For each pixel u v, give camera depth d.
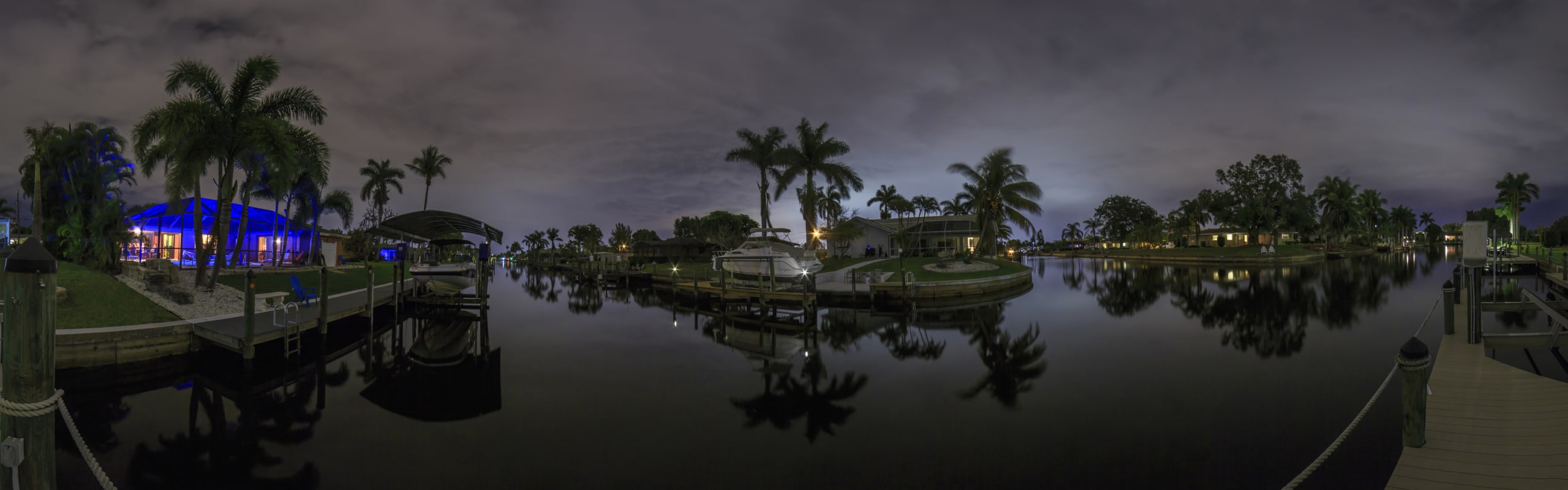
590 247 83.88
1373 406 7.93
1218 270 43.59
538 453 6.86
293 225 33.00
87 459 3.34
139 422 8.27
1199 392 8.98
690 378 10.68
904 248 41.41
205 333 11.86
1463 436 5.36
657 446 7.06
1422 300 21.36
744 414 8.34
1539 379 7.09
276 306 12.39
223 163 17.09
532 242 111.00
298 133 18.53
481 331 17.16
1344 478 5.54
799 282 24.36
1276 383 9.40
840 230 44.50
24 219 24.14
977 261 33.25
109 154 21.58
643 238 91.25
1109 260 70.00
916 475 6.05
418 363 12.46
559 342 14.95
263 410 8.84
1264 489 5.48
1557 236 59.91
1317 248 67.38
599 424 7.93
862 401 8.91
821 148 34.12
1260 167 72.19
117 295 13.84
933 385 9.86
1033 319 18.12
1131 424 7.53
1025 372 10.68
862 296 23.67
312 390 10.16
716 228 75.00
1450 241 135.50
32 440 3.06
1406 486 4.60
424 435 7.55
